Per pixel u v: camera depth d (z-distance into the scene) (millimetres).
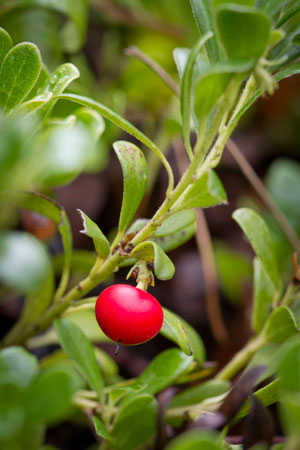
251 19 102
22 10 168
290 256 178
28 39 180
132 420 124
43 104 119
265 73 107
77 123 138
